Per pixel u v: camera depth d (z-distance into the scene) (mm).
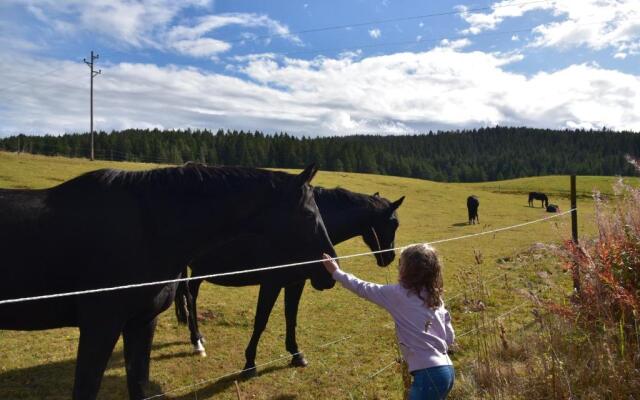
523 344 4148
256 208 3332
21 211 2742
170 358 5273
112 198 2922
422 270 2686
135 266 2857
